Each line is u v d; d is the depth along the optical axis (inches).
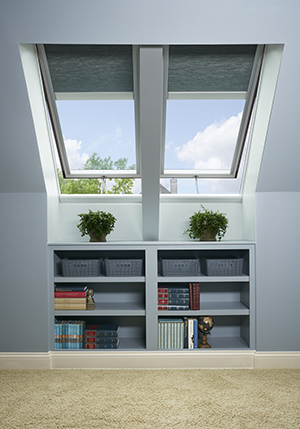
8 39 79.1
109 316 124.1
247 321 113.6
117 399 88.4
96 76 100.2
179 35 80.0
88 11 75.5
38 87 97.3
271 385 95.7
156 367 109.3
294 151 99.6
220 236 118.0
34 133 95.1
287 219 109.0
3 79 85.0
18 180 105.1
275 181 106.5
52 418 79.7
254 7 75.4
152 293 110.3
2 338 109.0
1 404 86.0
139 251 126.6
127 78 100.4
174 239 125.5
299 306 109.0
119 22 77.5
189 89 103.6
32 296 109.0
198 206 125.3
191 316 117.6
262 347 109.0
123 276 112.0
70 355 109.3
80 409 83.6
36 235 108.7
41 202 108.7
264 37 81.2
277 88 88.6
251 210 112.8
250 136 111.7
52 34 79.5
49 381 99.1
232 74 100.3
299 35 80.3
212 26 78.7
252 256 109.7
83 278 110.7
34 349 109.3
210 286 125.1
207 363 109.4
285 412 81.5
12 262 108.6
